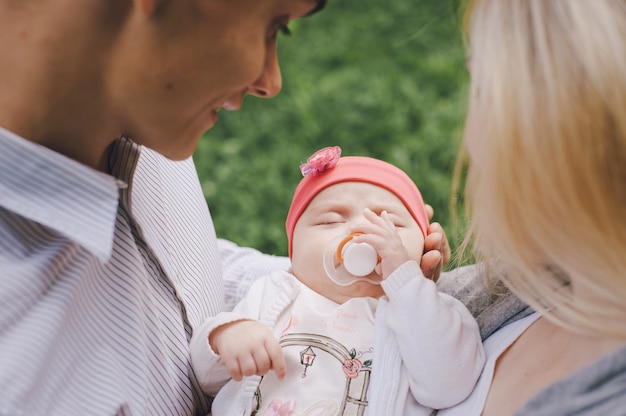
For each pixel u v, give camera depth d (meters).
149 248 1.59
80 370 1.31
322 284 1.79
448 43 5.61
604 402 1.18
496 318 1.58
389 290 1.62
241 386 1.64
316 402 1.60
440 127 4.78
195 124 1.37
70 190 1.32
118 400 1.32
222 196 4.32
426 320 1.55
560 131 1.14
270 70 1.39
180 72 1.28
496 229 1.25
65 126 1.33
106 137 1.38
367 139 4.74
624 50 1.12
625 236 1.15
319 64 5.47
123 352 1.41
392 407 1.54
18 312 1.23
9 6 1.26
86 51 1.27
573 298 1.29
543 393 1.24
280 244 4.05
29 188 1.30
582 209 1.15
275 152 4.67
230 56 1.28
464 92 1.42
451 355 1.51
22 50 1.27
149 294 1.56
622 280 1.17
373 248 1.69
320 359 1.65
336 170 1.92
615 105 1.11
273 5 1.30
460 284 1.78
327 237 1.82
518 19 1.21
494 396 1.44
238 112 4.95
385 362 1.59
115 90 1.30
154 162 1.79
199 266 1.82
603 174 1.14
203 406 1.71
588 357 1.27
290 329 1.70
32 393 1.17
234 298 2.11
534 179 1.18
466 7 1.35
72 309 1.31
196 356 1.64
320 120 4.90
